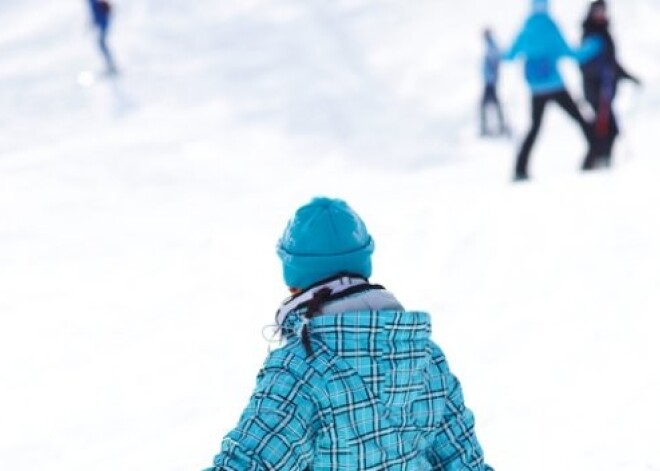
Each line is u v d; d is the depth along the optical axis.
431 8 33.09
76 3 32.69
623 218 10.12
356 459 2.84
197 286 10.28
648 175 12.02
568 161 21.55
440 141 24.53
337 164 22.92
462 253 9.96
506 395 6.44
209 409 6.86
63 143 23.77
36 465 6.18
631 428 5.70
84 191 19.36
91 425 6.74
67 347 8.59
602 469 5.26
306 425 2.79
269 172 22.00
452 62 29.61
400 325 2.89
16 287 11.25
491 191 12.56
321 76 28.66
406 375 2.92
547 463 5.42
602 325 7.44
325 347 2.85
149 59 29.58
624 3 31.88
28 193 19.02
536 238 10.01
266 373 2.88
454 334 7.71
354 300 2.91
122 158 22.09
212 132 24.55
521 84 28.16
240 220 14.00
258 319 8.90
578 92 27.45
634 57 28.52
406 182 18.25
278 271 10.57
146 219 15.67
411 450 2.98
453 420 3.14
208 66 29.17
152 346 8.38
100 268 11.83
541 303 8.18
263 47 30.56
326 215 2.99
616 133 15.27
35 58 29.42
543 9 15.02
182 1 33.06
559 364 6.84
